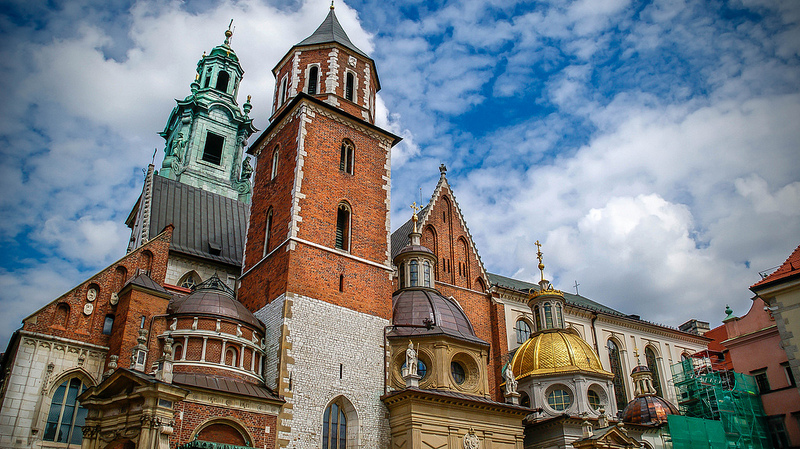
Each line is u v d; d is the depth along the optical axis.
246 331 35.94
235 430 31.86
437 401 36.94
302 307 37.41
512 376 42.38
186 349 33.78
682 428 45.84
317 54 48.56
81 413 34.28
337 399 36.56
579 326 61.66
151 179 54.69
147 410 28.02
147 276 37.94
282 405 33.81
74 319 35.75
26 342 33.72
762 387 47.88
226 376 33.53
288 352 35.56
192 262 48.72
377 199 45.12
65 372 34.31
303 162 41.84
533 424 43.81
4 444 31.34
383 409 37.69
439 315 42.75
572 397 45.38
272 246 41.22
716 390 49.38
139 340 31.83
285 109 45.06
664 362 66.19
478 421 38.19
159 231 50.78
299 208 40.22
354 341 38.69
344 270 40.53
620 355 63.41
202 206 55.91
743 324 50.25
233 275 50.28
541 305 52.69
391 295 42.50
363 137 46.41
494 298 51.62
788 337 39.81
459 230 54.00
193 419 30.34
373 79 50.91
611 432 40.59
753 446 45.50
